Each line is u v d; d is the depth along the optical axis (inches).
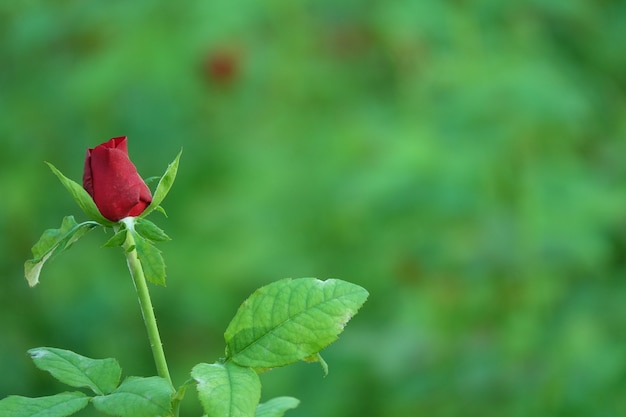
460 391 242.4
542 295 243.8
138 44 285.6
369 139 264.5
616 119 274.7
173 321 312.0
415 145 243.8
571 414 231.0
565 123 254.5
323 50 290.2
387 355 249.4
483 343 248.7
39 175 333.4
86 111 311.7
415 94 257.3
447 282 251.4
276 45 289.9
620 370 231.1
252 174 285.6
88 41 305.9
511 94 238.7
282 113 289.4
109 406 81.5
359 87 288.7
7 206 327.3
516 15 261.0
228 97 294.2
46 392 335.3
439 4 258.7
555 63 265.1
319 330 85.5
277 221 275.7
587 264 244.7
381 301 265.9
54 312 329.7
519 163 245.3
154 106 301.3
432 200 241.3
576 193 244.4
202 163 299.6
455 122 245.1
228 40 286.7
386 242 254.2
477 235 247.6
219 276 286.2
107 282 326.0
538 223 242.8
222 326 298.4
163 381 84.2
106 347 319.6
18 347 331.9
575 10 264.5
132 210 90.0
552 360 236.5
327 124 282.4
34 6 311.4
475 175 239.8
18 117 330.3
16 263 336.2
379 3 275.3
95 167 89.6
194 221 294.2
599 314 240.4
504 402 239.6
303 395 259.8
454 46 258.8
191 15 285.4
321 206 269.4
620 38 285.4
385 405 253.3
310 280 87.7
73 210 338.6
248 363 84.7
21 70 331.6
